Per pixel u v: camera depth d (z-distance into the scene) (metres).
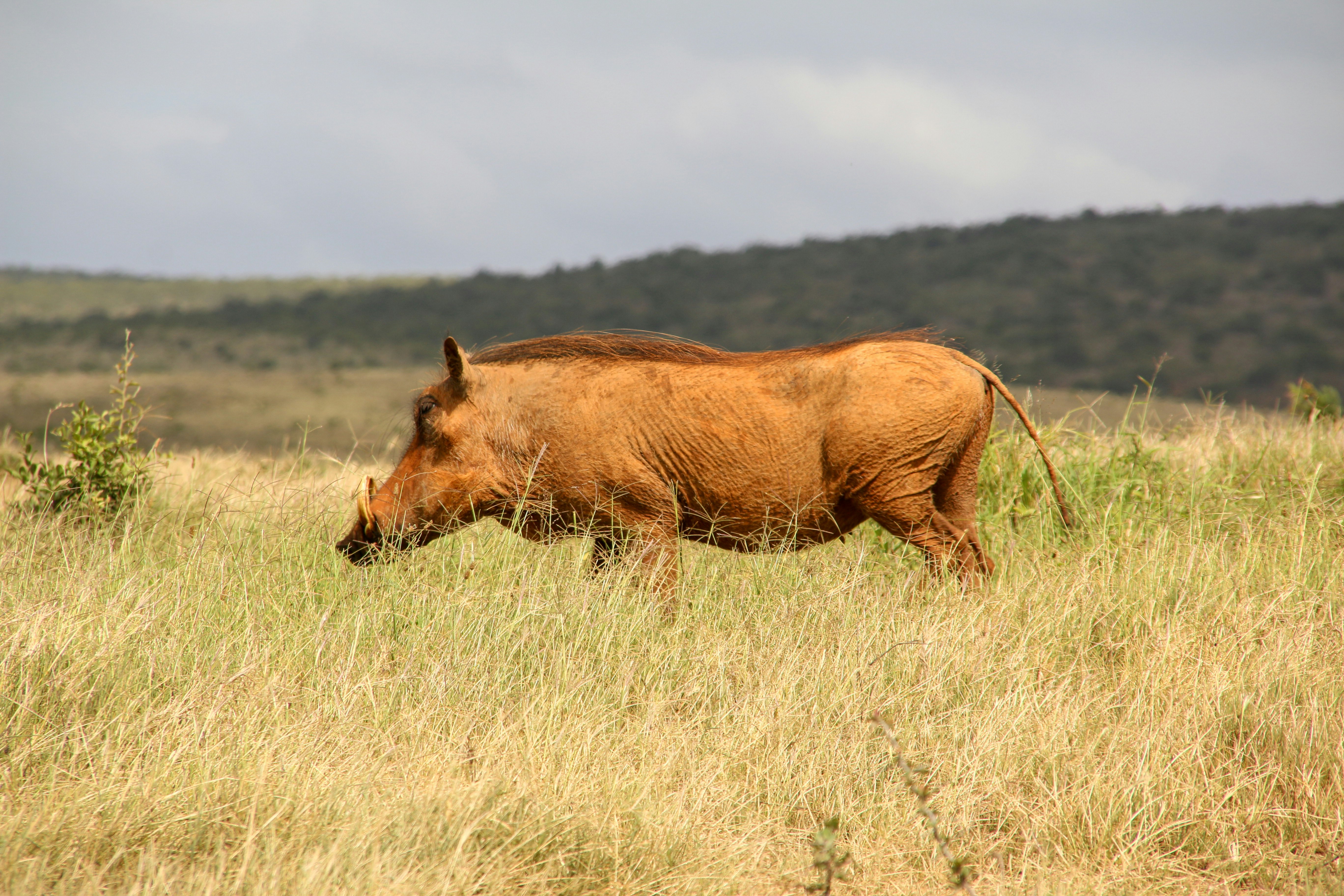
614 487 17.61
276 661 14.13
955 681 14.00
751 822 11.52
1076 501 20.67
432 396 18.11
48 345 193.00
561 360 18.28
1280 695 13.29
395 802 10.63
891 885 10.74
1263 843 11.38
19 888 8.98
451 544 18.64
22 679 12.28
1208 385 145.00
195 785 10.65
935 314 186.50
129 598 14.98
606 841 10.47
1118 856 11.07
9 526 19.44
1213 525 19.94
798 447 17.12
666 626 16.19
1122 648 15.35
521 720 12.83
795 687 13.62
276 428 113.56
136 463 21.95
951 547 17.20
